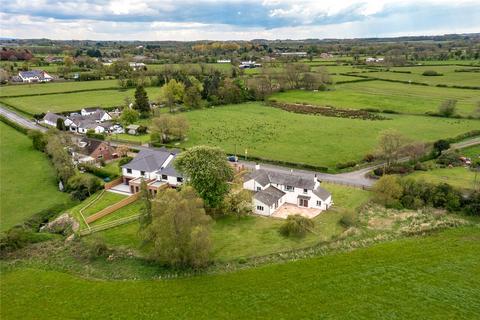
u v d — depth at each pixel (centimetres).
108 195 9269
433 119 16375
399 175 9775
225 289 5859
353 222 7750
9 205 8888
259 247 6975
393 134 10762
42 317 5372
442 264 6369
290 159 11688
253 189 8950
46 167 11238
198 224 6475
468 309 5341
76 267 6538
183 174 8388
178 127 13650
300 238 7256
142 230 6981
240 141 13662
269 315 5312
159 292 5828
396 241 7131
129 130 15112
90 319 5316
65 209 8738
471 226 7612
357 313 5306
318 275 6150
